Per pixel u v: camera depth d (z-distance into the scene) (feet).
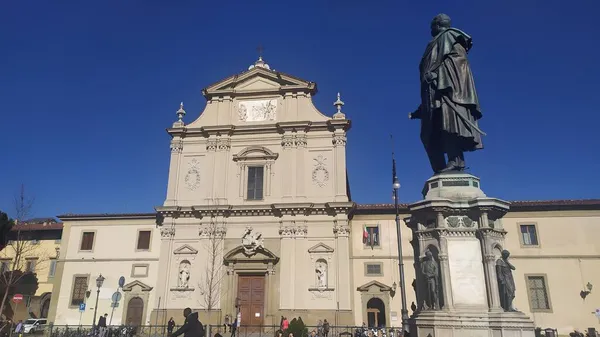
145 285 117.80
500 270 32.27
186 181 124.06
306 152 122.31
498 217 34.58
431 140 38.99
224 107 130.31
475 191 35.14
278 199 118.83
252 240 113.91
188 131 127.75
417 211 34.86
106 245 124.36
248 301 112.06
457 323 30.68
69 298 120.26
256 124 126.41
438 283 32.71
